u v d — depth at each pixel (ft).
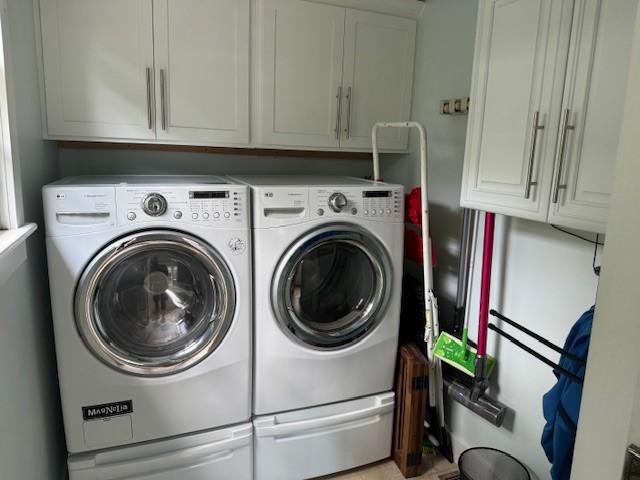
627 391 1.92
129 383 5.30
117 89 6.14
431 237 7.61
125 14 6.03
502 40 4.88
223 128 6.81
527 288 5.77
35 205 5.32
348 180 7.12
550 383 5.49
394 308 6.50
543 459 5.60
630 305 1.89
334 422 6.33
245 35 6.70
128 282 5.41
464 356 6.17
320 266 6.31
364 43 7.47
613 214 1.95
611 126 3.78
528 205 4.61
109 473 5.33
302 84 7.18
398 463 6.82
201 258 5.36
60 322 4.96
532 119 4.52
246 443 5.92
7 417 3.77
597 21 3.86
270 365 5.92
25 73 5.08
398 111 7.93
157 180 6.30
